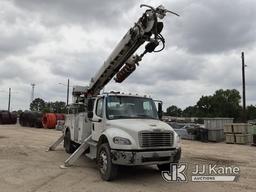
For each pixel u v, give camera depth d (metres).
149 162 9.09
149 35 9.93
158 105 11.23
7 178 9.54
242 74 40.09
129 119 10.10
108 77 12.95
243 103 39.97
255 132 24.66
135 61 10.91
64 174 10.19
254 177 10.45
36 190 8.25
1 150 15.30
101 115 10.54
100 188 8.54
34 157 13.52
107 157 9.32
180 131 29.20
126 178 9.75
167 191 8.39
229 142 25.09
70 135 14.36
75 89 14.64
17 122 48.38
